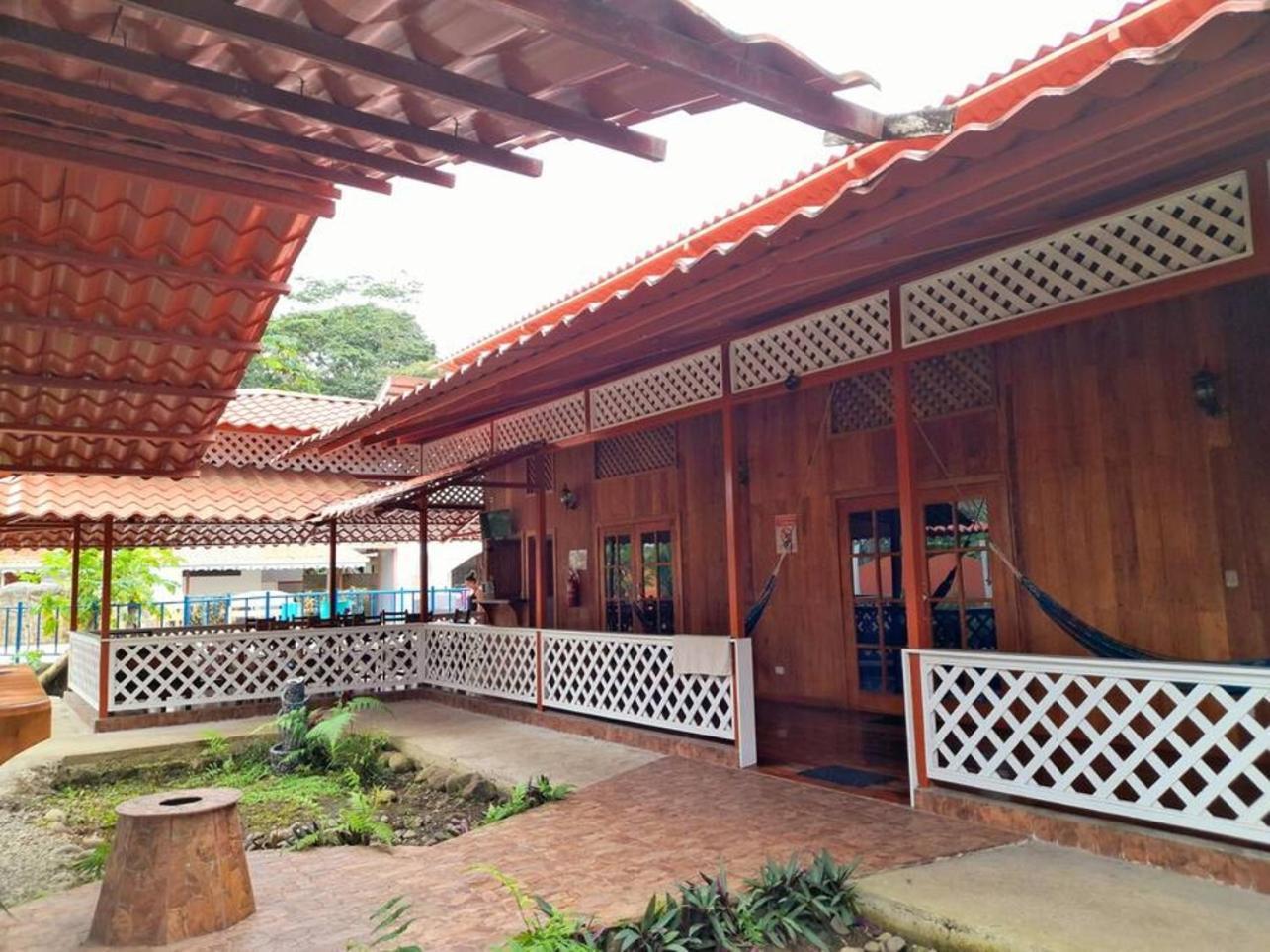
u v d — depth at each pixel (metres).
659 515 9.85
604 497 10.61
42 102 2.43
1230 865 3.85
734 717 6.38
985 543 6.88
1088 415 6.20
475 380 6.95
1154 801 4.16
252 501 10.83
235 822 4.17
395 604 22.41
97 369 4.54
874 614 7.92
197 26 1.76
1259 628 5.30
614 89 2.24
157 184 2.89
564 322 5.58
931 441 7.30
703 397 6.95
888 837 4.62
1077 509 6.23
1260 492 5.32
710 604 9.27
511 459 8.73
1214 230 4.26
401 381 14.33
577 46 2.04
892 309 5.45
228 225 3.27
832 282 5.38
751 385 6.50
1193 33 2.58
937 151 3.41
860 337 5.70
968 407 7.05
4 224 3.13
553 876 4.34
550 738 7.85
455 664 10.31
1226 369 5.50
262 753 8.65
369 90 2.31
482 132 2.53
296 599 20.98
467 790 6.75
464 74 2.18
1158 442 5.81
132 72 1.98
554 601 11.30
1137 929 3.39
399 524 15.11
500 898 4.10
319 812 6.84
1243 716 3.88
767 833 4.80
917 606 5.28
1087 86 2.92
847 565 8.14
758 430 8.94
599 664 8.03
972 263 5.03
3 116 2.49
